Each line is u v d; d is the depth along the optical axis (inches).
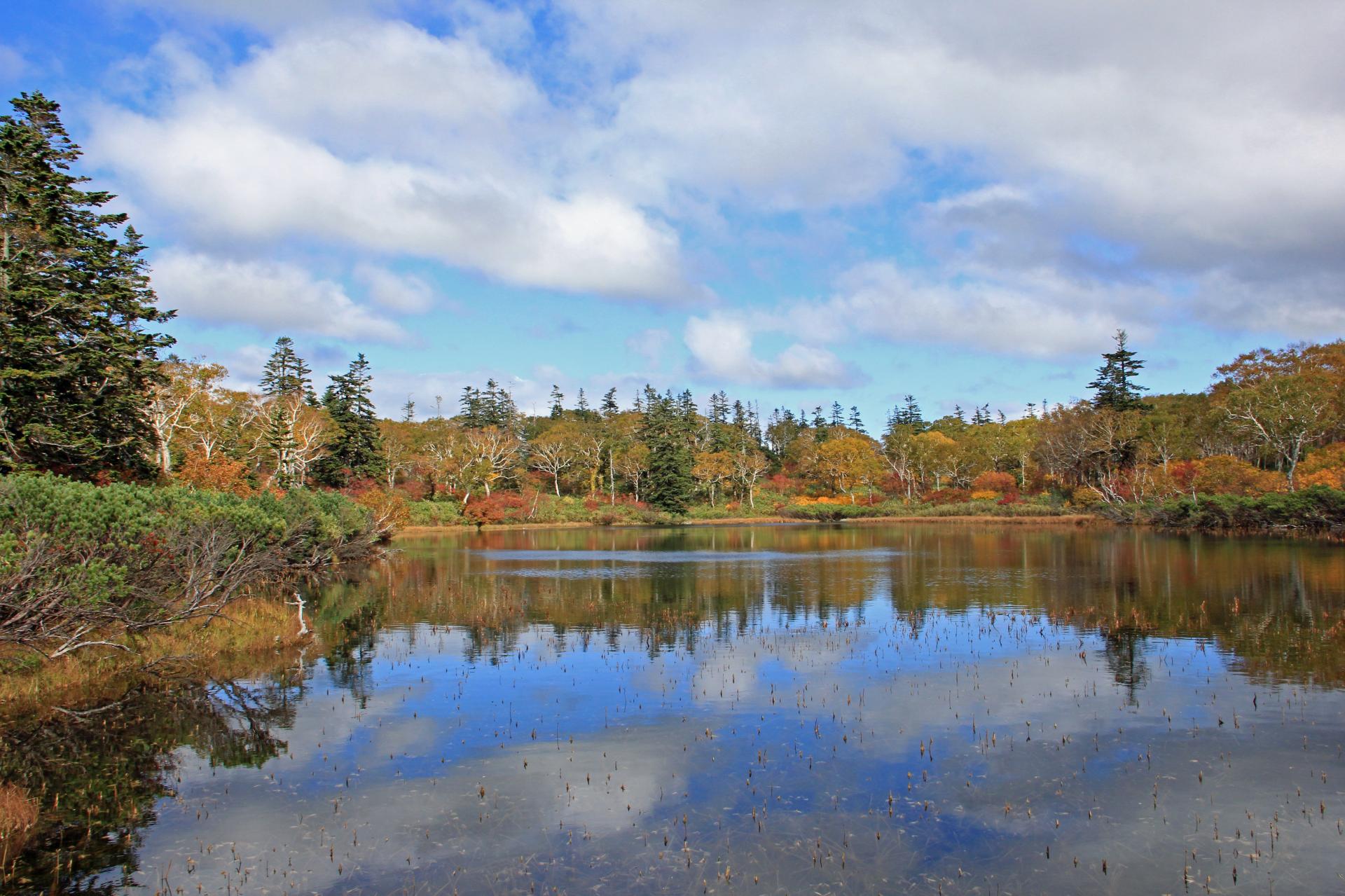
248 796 390.9
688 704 543.5
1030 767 420.5
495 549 2058.3
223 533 768.3
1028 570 1338.6
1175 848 330.6
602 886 301.6
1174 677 601.6
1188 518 2272.4
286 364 3489.2
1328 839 336.8
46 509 553.0
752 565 1528.1
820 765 426.0
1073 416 3176.7
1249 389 2534.5
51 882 307.0
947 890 299.0
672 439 3715.6
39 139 1023.0
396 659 687.7
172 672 634.2
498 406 5191.9
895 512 3452.3
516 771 422.0
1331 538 1875.0
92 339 999.6
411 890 299.6
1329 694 550.9
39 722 508.4
